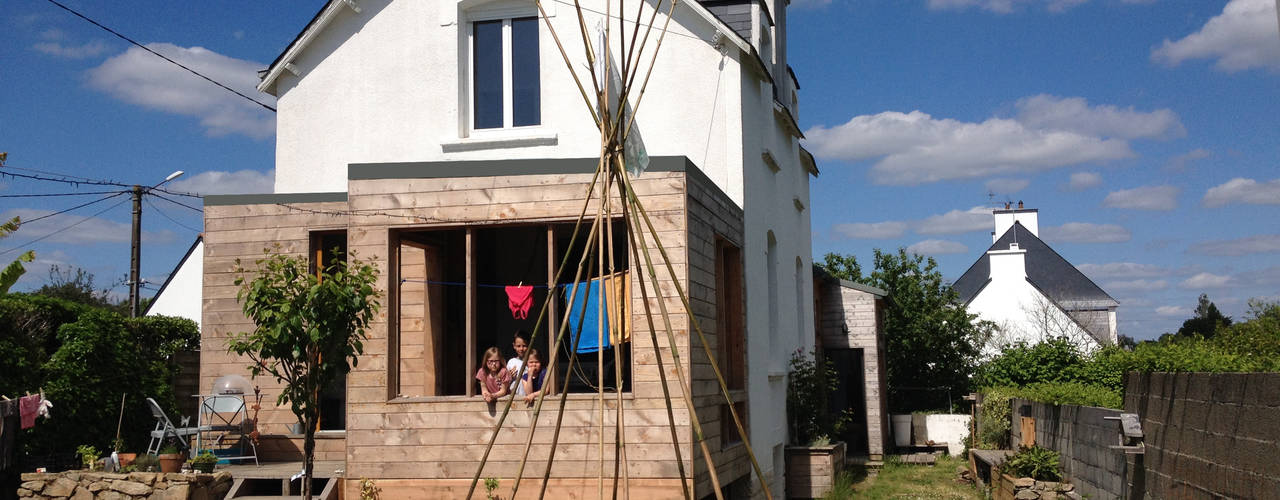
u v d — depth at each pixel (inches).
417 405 398.9
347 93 557.9
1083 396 511.5
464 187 405.4
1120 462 423.5
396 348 409.1
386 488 397.1
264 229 501.4
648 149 530.6
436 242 464.1
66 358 519.8
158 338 590.9
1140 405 399.2
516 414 393.1
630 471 386.0
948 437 928.9
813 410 671.1
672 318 395.9
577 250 474.3
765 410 558.3
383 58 556.1
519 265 499.5
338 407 506.9
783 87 707.4
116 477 406.0
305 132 561.0
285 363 407.5
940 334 1098.1
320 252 493.7
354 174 410.6
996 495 578.9
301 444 493.4
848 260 1283.2
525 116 551.2
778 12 706.2
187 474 403.5
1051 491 504.4
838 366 864.9
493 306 497.4
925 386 1106.1
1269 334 417.7
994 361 914.1
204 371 499.8
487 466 392.5
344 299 368.8
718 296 480.7
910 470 792.3
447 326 473.1
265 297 370.6
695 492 390.9
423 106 549.6
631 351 394.6
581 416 390.0
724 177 525.3
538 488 389.1
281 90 568.1
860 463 800.9
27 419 438.9
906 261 1144.2
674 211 401.1
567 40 544.7
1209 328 1300.4
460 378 475.5
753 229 549.3
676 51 534.3
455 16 551.5
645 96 534.0
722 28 523.8
